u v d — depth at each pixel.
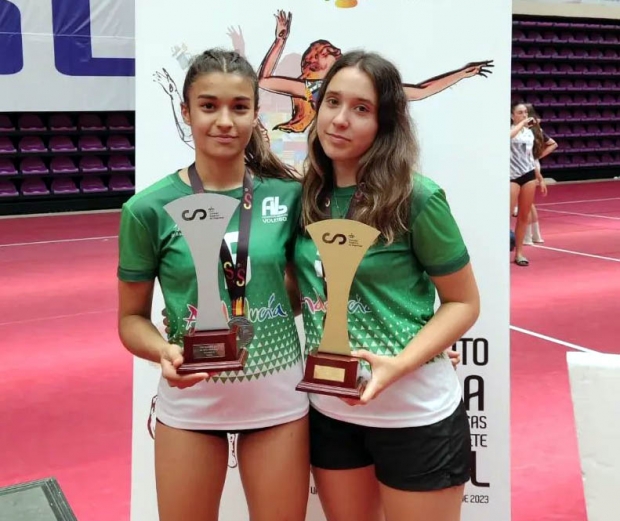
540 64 15.33
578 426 1.46
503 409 2.23
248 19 2.11
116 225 10.09
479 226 2.16
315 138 1.59
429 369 1.58
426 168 2.13
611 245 8.19
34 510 1.71
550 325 5.07
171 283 1.57
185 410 1.57
